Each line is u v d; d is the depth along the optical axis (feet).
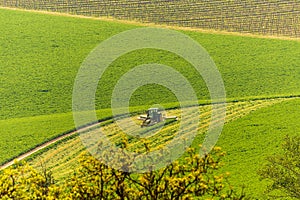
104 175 245.86
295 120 504.02
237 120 499.92
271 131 484.74
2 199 243.81
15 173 254.47
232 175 421.18
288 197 384.88
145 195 245.45
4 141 493.77
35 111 573.33
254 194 392.68
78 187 245.45
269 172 351.87
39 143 489.67
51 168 432.66
